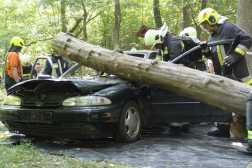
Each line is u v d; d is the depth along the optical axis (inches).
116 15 625.9
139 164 100.3
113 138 136.3
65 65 249.8
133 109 141.3
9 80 213.3
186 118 143.2
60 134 127.2
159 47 161.8
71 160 101.3
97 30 836.0
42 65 430.9
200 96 118.7
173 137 155.1
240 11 219.5
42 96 133.7
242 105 109.6
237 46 134.1
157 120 150.9
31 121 128.8
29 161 101.3
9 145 127.2
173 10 703.1
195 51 157.4
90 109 119.2
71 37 169.8
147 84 137.5
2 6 592.1
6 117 138.4
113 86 136.5
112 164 100.0
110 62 144.8
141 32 573.6
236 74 141.1
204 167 96.3
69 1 581.9
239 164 99.3
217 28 145.3
